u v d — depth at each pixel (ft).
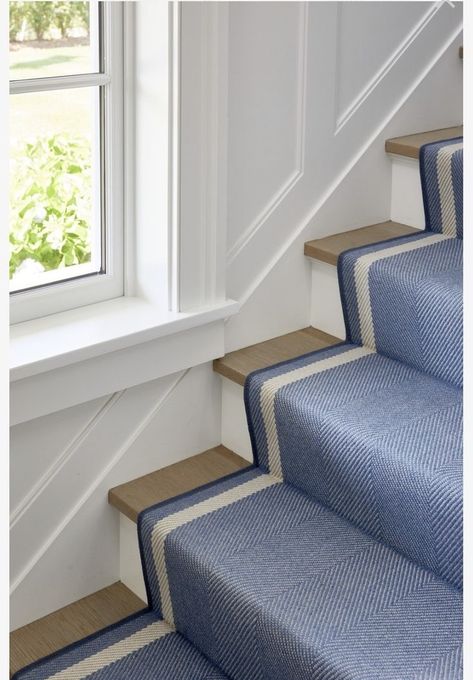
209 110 6.17
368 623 5.26
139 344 6.31
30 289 6.33
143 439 6.68
